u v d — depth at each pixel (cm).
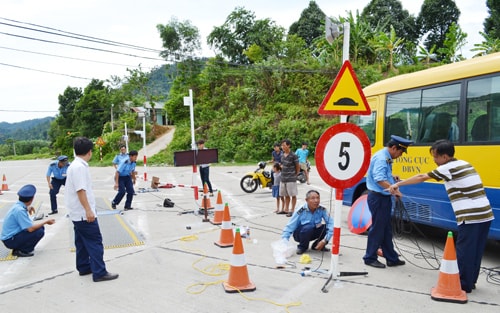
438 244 636
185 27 3956
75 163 471
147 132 4181
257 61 3631
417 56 3041
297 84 3173
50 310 396
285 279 471
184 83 4059
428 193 602
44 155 6300
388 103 702
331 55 3153
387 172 502
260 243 641
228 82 3753
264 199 1143
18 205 598
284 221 818
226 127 3206
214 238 675
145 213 935
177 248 615
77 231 487
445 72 585
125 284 464
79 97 6025
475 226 410
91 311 392
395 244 633
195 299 417
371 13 4128
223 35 3966
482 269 506
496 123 502
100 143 3694
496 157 497
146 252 596
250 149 2903
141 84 4584
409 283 453
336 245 455
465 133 543
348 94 436
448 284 403
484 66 523
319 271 495
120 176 966
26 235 587
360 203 692
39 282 478
